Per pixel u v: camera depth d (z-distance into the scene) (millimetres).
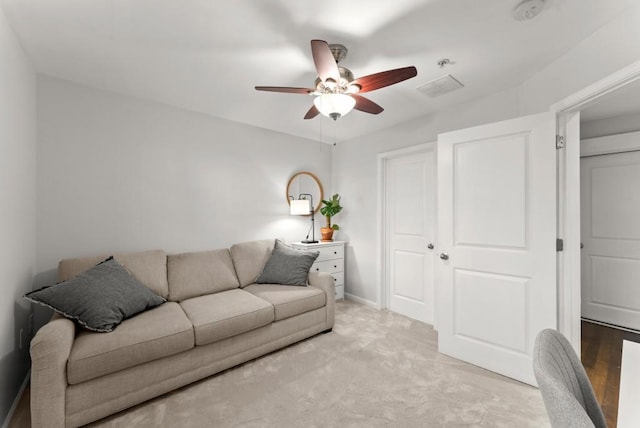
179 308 2264
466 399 1873
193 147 3090
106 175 2586
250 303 2393
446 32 1751
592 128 3191
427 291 3225
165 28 1732
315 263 3713
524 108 2355
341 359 2373
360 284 3947
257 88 1920
